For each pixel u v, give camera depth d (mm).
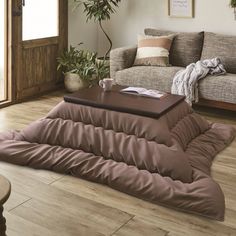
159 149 2850
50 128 3199
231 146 3578
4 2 4434
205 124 3764
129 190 2670
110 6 5324
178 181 2678
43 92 5141
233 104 4207
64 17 5246
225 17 4973
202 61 4551
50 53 5145
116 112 3123
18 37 4590
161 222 2375
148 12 5465
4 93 4703
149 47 4906
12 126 3896
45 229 2266
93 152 3043
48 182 2822
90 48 5863
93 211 2471
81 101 3236
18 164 3062
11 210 2439
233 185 2852
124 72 4695
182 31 5297
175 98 3422
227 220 2408
